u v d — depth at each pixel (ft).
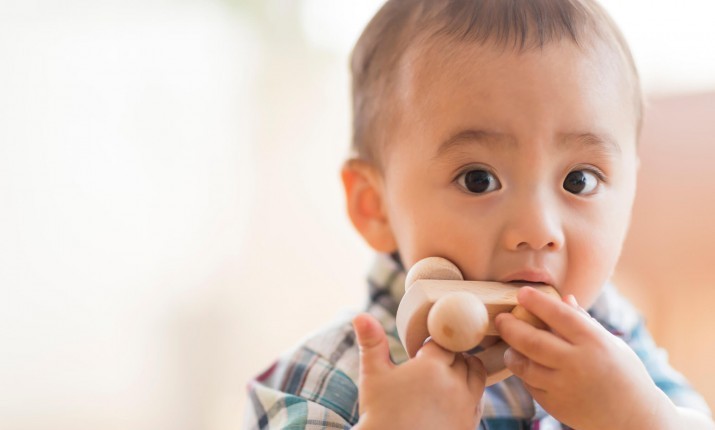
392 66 2.22
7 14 5.15
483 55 1.97
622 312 2.77
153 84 5.41
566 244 1.91
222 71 5.49
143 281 5.37
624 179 2.05
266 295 5.45
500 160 1.92
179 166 5.46
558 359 1.59
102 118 5.34
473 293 1.69
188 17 5.44
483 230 1.90
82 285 5.26
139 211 5.40
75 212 5.28
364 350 1.65
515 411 2.35
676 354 3.99
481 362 1.72
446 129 1.98
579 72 1.96
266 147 5.56
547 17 2.02
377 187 2.39
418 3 2.27
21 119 5.20
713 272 3.92
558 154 1.92
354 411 2.13
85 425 4.72
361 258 5.52
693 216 3.98
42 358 5.10
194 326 5.33
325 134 5.55
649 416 1.66
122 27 5.35
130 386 5.04
